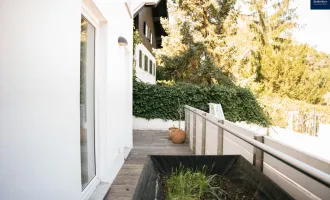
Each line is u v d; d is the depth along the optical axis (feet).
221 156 5.94
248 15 49.62
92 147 8.21
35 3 3.62
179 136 18.21
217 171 5.87
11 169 3.15
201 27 39.86
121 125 12.05
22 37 3.33
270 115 29.91
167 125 25.73
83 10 7.08
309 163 3.98
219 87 26.03
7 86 3.06
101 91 8.71
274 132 24.45
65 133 4.65
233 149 7.63
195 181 5.26
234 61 38.99
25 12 3.38
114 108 10.16
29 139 3.52
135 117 25.84
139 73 30.94
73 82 5.04
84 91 7.44
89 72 7.95
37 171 3.72
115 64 10.39
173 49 38.86
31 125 3.57
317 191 3.72
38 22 3.71
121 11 11.94
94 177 8.30
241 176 5.18
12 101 3.15
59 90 4.41
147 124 25.85
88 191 7.47
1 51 2.95
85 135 7.50
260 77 47.93
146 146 17.35
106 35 8.75
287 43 48.19
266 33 48.98
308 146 16.58
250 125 26.32
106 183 8.69
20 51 3.29
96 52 8.42
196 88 25.64
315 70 48.37
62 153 4.53
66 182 4.70
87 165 7.67
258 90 44.75
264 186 4.24
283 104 36.65
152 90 25.54
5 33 3.01
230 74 38.65
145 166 5.19
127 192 8.75
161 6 42.42
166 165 5.98
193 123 15.55
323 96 45.98
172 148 16.74
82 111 7.24
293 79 46.78
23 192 3.39
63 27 4.56
